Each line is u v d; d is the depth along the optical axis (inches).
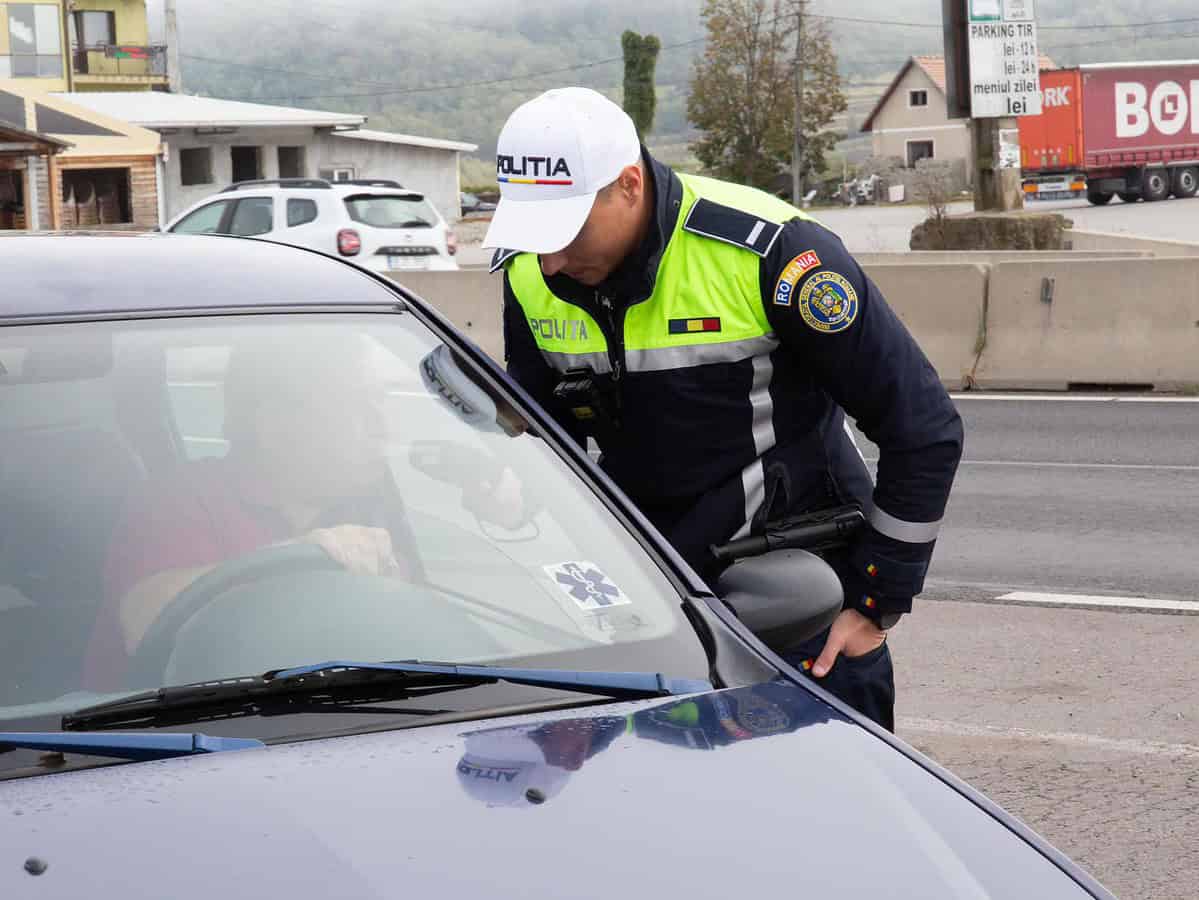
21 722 83.0
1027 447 431.5
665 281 119.0
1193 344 520.7
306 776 77.3
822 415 126.6
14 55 2235.5
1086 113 2091.5
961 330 549.6
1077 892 75.0
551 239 111.9
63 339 100.3
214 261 112.1
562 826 74.1
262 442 101.6
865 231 2041.1
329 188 811.4
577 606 95.6
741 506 123.2
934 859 75.0
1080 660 235.0
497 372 111.6
